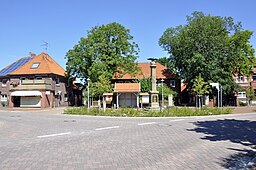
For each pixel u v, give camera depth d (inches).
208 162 320.5
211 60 1860.2
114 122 850.8
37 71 2049.7
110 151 387.2
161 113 1088.8
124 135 551.8
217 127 690.2
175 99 2112.5
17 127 714.8
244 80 2492.6
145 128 677.3
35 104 1962.4
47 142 468.1
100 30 1915.6
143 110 1250.0
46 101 1964.8
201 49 1898.4
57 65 2300.7
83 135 554.9
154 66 1288.1
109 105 1932.8
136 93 1876.2
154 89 1283.2
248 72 2080.5
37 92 1926.7
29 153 375.2
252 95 2183.8
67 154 367.6
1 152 383.2
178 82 2333.9
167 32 2289.6
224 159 335.9
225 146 423.5
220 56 1877.5
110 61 1856.5
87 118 1026.1
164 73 2351.1
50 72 2017.7
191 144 442.0
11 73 2075.5
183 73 2037.4
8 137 530.3
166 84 2299.5
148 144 444.1
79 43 2007.9
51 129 663.8
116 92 1881.2
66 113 1269.7
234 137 517.7
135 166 303.4
